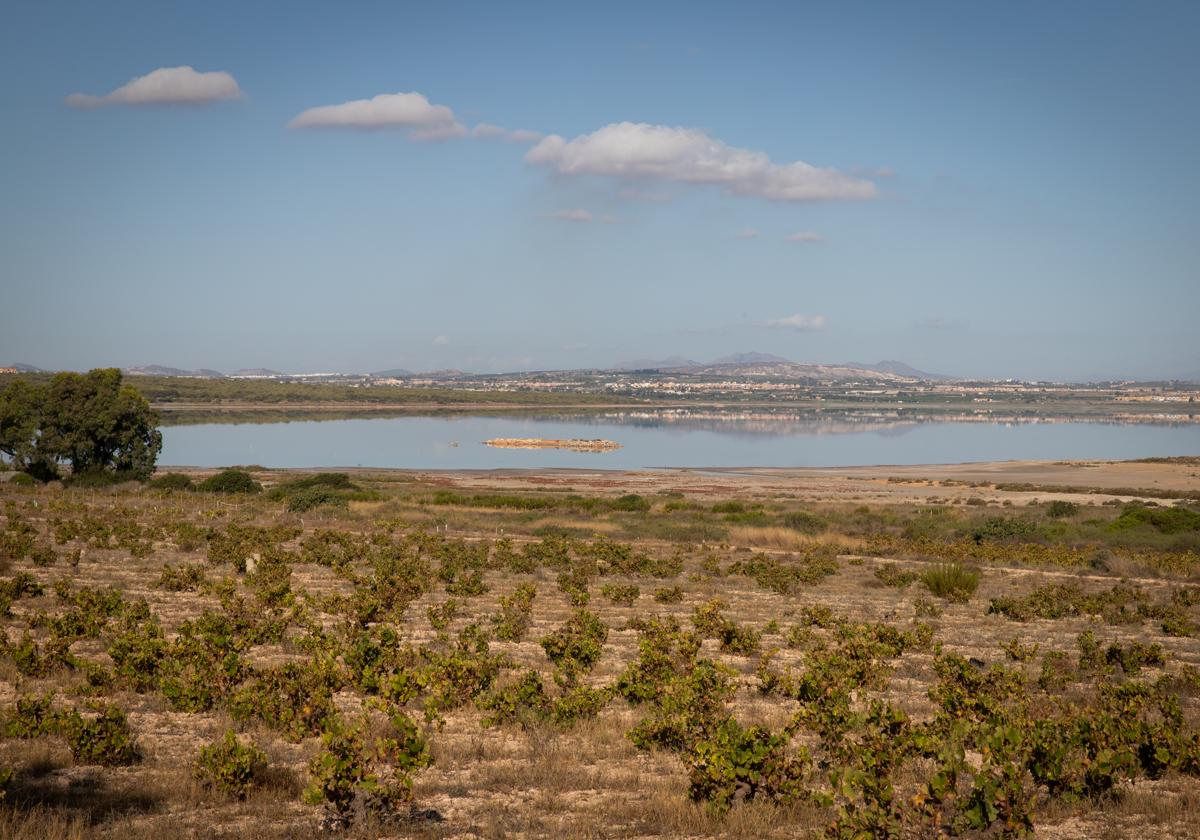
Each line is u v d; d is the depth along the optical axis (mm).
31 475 77062
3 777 9883
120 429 80625
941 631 27812
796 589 35688
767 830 10461
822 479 108938
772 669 21359
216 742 13578
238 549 37469
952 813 10703
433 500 73312
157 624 22703
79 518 50094
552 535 53875
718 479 108062
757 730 11609
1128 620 30953
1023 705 16531
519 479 103812
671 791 11836
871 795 10180
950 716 14828
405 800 10547
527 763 13219
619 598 31672
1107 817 11352
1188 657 24688
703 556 48250
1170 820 11227
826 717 14062
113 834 9531
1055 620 31344
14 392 77750
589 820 10672
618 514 69250
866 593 36812
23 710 13391
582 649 20344
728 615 29594
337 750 10492
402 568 35844
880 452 160875
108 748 12297
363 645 18344
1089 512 72625
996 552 51094
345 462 133250
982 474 115688
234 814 10617
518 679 17750
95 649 20281
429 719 14305
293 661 17844
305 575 35719
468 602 30656
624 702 17609
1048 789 12031
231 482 75875
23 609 25062
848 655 20484
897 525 65125
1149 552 52344
